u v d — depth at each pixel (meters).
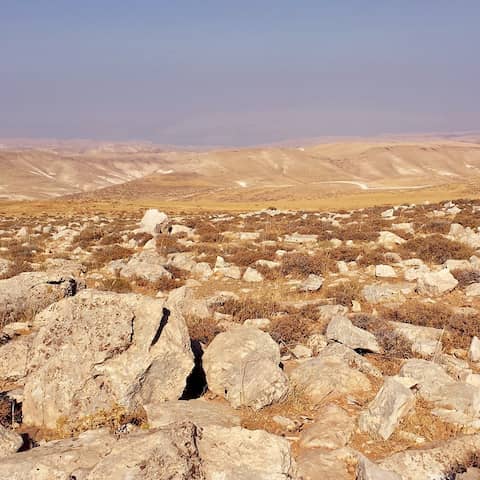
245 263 7.05
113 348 3.47
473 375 3.78
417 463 3.03
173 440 2.81
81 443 3.01
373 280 6.24
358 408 3.53
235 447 2.90
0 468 2.81
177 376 3.54
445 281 5.62
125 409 3.36
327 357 3.96
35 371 3.49
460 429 3.30
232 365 3.71
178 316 3.73
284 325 4.71
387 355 4.26
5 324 4.84
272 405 3.52
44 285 5.20
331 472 2.98
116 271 6.73
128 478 2.66
